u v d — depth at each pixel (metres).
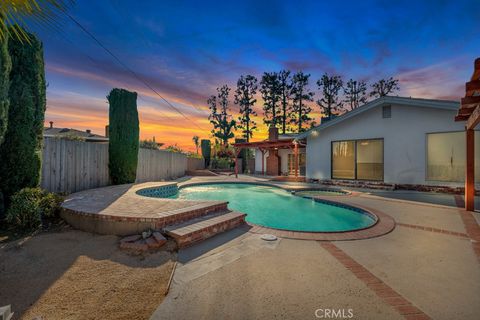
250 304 2.43
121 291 2.72
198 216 5.34
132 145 10.72
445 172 10.15
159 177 15.17
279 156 22.28
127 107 10.53
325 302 2.46
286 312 2.30
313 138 14.05
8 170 5.48
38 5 1.53
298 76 36.53
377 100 11.30
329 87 36.56
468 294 2.62
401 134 11.07
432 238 4.49
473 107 5.29
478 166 9.25
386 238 4.50
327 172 13.50
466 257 3.62
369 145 12.20
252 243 4.27
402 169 11.05
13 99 5.56
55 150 7.47
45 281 2.93
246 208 9.45
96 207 5.38
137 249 3.89
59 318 2.27
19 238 4.28
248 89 39.81
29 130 5.77
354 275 3.05
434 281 2.90
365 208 7.05
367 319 2.20
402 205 7.51
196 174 21.12
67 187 7.95
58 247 3.95
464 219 5.80
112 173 10.30
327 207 8.56
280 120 37.53
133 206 5.55
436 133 10.28
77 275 3.08
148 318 2.25
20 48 5.74
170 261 3.50
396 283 2.85
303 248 4.01
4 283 2.87
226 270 3.21
